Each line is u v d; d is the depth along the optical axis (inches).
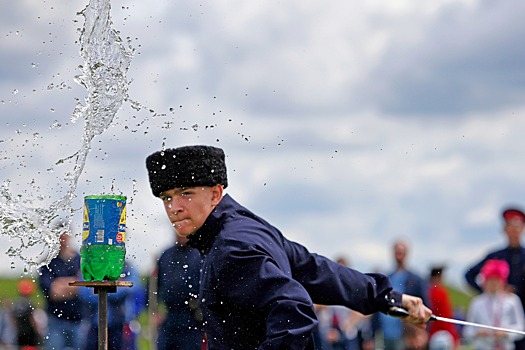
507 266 857.5
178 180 392.2
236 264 375.2
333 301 422.3
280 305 365.7
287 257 400.8
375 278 431.5
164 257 729.0
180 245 724.0
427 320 437.4
